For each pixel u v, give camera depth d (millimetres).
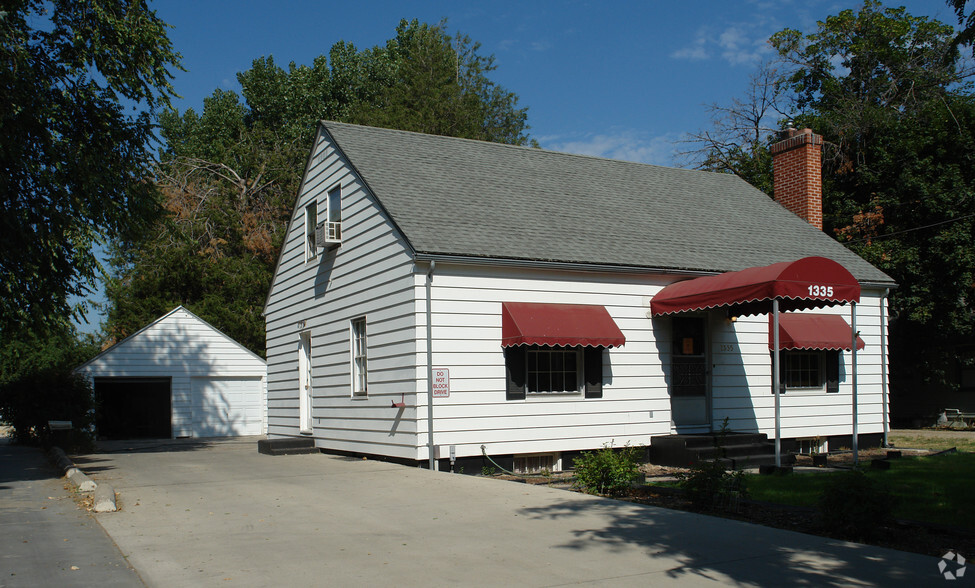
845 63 33938
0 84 12656
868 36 32969
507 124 50625
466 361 13742
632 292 15680
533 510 8836
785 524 8117
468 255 13586
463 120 43125
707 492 8945
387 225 14547
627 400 15500
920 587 5633
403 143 18031
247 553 6793
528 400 14367
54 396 21203
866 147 28875
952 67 31359
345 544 7145
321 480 11648
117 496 10141
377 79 51438
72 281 14750
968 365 27766
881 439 18906
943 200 25562
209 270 34031
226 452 18078
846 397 18484
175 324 28812
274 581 5898
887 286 18797
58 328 14570
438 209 15000
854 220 27609
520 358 14320
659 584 5820
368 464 13977
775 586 5734
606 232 16531
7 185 12828
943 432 24875
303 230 19125
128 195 15398
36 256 13477
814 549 6840
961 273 25609
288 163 42531
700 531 7605
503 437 14031
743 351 17141
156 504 9469
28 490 10969
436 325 13508
